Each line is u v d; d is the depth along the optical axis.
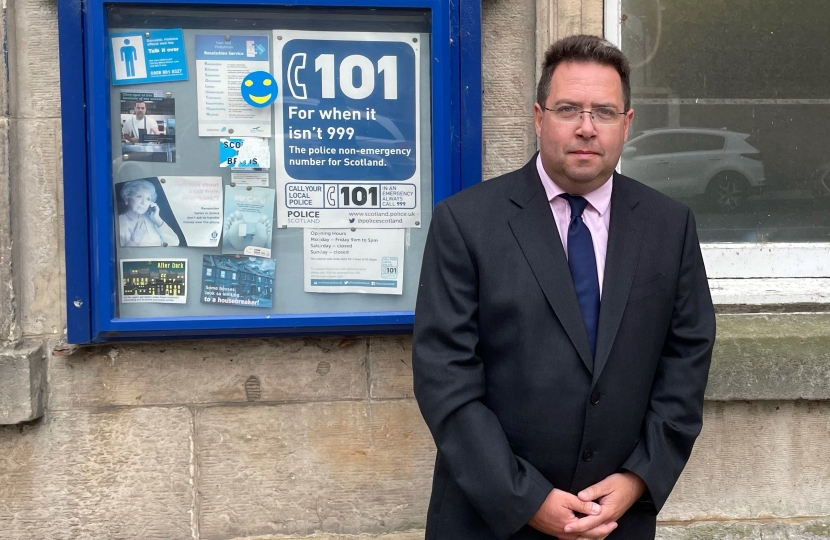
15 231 2.34
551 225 1.68
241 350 2.46
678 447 1.71
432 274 1.72
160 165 2.28
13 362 2.30
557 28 2.45
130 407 2.44
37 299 2.38
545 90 1.71
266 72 2.28
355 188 2.35
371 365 2.51
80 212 2.25
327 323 2.33
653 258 1.71
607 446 1.65
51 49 2.33
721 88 2.77
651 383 1.72
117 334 2.28
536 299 1.63
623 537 1.74
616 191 1.76
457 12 2.31
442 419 1.63
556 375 1.62
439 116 2.30
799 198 2.82
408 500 2.55
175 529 2.48
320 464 2.51
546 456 1.65
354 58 2.31
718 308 2.69
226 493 2.49
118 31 2.23
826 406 2.58
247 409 2.48
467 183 2.36
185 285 2.31
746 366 2.48
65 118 2.21
